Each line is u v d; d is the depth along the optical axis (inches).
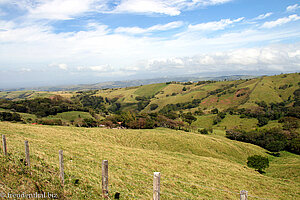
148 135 2524.6
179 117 5590.6
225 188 898.1
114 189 528.4
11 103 4500.5
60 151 438.6
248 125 4601.4
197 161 1446.9
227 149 2549.2
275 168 2070.6
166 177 870.4
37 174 469.1
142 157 1183.6
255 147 3075.8
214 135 3609.7
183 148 2321.6
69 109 5064.0
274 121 4498.0
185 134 2783.0
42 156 640.4
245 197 283.6
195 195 701.9
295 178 1720.0
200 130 3732.8
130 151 1328.7
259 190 995.9
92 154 962.7
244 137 3494.1
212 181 969.5
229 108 6018.7
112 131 2433.6
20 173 450.6
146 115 4347.9
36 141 991.6
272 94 6471.5
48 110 4512.8
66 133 1811.0
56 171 527.8
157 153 1489.9
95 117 4958.2
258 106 5625.0
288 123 3996.1
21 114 4131.4
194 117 5270.7
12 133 1184.2
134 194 528.4
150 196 555.5
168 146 2313.0
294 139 2999.5
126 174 759.1
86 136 1977.1
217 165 1444.4
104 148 1234.6
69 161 701.9
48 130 1662.2
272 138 3161.9
